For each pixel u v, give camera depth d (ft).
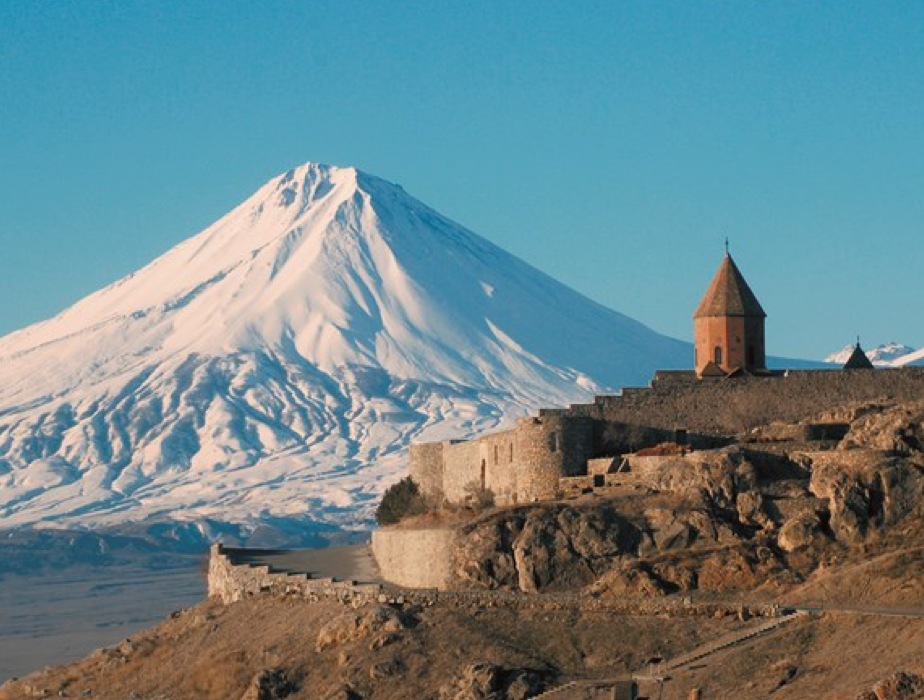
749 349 627.05
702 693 420.36
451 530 507.71
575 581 487.61
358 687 466.70
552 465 555.28
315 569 563.89
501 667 453.99
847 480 490.08
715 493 502.79
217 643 540.93
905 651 407.64
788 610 449.48
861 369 577.84
